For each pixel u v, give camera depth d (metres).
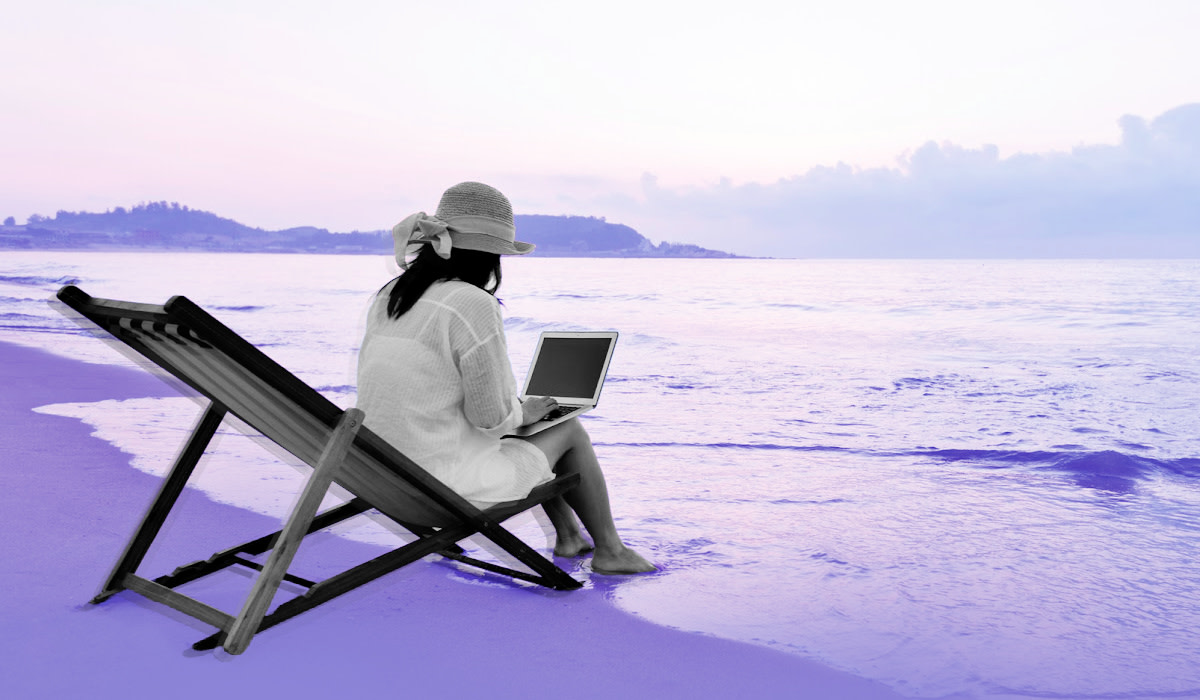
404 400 2.73
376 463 2.53
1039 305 24.19
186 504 4.23
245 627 2.33
